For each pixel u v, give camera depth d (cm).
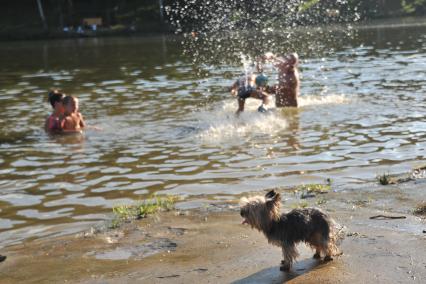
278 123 1667
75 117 1681
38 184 1195
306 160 1284
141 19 6712
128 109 1980
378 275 657
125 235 874
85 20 6725
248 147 1417
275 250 763
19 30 6625
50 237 905
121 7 7019
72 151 1453
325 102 1945
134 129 1667
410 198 954
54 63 3738
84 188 1158
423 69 2639
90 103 2136
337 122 1645
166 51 4203
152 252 795
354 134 1498
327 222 704
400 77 2434
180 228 887
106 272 736
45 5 7338
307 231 694
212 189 1114
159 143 1494
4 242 895
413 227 806
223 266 723
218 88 2359
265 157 1322
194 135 1565
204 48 4156
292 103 1869
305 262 716
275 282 664
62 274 739
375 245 745
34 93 2445
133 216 972
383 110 1781
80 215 1003
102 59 3862
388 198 965
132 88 2462
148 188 1140
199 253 774
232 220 908
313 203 965
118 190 1134
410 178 1087
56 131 1672
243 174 1201
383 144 1388
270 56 1941
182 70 3009
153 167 1281
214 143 1472
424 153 1295
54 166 1324
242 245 791
